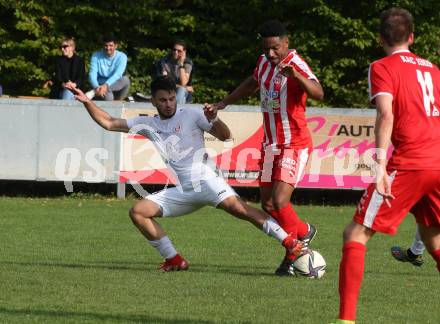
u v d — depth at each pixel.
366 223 16.55
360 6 61.84
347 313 16.22
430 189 16.72
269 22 24.44
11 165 44.91
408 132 16.61
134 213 24.53
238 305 19.61
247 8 62.75
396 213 16.58
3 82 62.25
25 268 24.75
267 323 17.66
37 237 32.25
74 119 44.97
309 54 61.97
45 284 22.12
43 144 44.97
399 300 20.84
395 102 16.67
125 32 63.69
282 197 25.09
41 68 62.59
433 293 22.00
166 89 24.05
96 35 62.81
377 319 18.44
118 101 44.97
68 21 62.06
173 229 35.47
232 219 39.53
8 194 49.59
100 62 48.03
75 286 21.91
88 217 38.78
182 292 21.23
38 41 61.44
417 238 25.36
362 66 62.25
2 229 34.34
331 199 49.69
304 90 23.72
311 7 60.88
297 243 23.97
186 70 47.62
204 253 28.84
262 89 25.17
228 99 25.47
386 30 17.16
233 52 63.47
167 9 63.53
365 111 44.81
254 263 26.83
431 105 16.78
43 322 17.47
